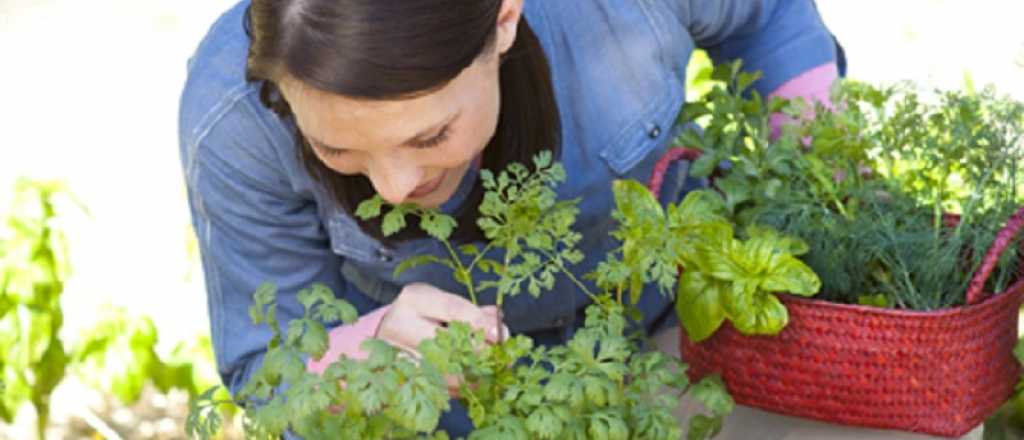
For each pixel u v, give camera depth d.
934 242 1.88
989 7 5.30
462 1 1.48
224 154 1.92
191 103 1.93
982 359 1.88
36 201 3.07
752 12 2.18
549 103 1.82
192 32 5.74
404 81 1.47
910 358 1.83
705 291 1.83
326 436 1.74
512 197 1.75
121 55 5.59
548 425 1.67
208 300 2.11
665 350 2.30
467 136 1.61
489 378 1.76
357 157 1.62
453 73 1.50
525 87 1.79
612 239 2.15
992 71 4.84
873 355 1.83
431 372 1.64
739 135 2.10
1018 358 1.92
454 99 1.55
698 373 1.99
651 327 2.35
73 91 5.33
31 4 5.99
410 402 1.61
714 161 2.00
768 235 1.82
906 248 1.90
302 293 1.77
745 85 2.12
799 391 1.89
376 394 1.61
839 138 1.98
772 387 1.91
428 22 1.46
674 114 2.08
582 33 1.98
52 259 3.05
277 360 1.70
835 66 2.26
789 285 1.78
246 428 1.79
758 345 1.89
